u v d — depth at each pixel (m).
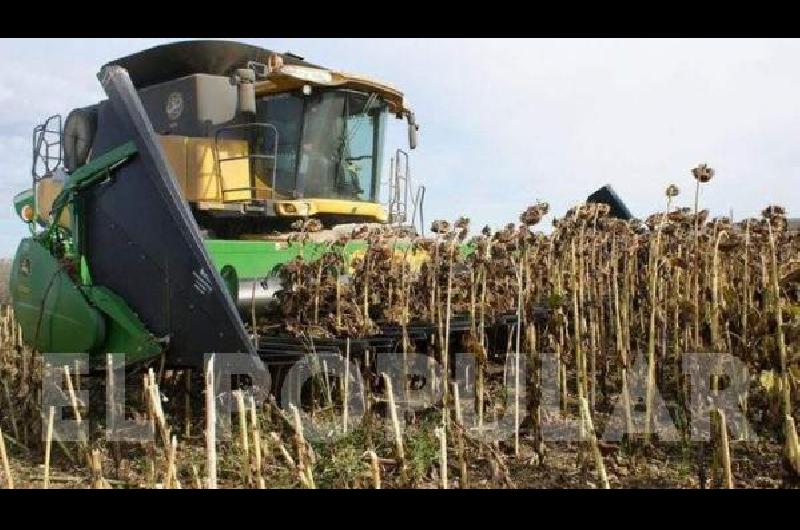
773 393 5.58
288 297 6.61
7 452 6.05
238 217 9.06
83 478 5.21
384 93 10.00
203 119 9.67
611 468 5.16
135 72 11.16
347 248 8.41
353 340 6.25
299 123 9.38
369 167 10.07
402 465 4.45
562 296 6.55
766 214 6.50
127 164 6.12
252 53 10.73
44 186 9.09
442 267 6.98
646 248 7.70
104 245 6.25
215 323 5.62
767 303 5.50
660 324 7.01
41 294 6.64
